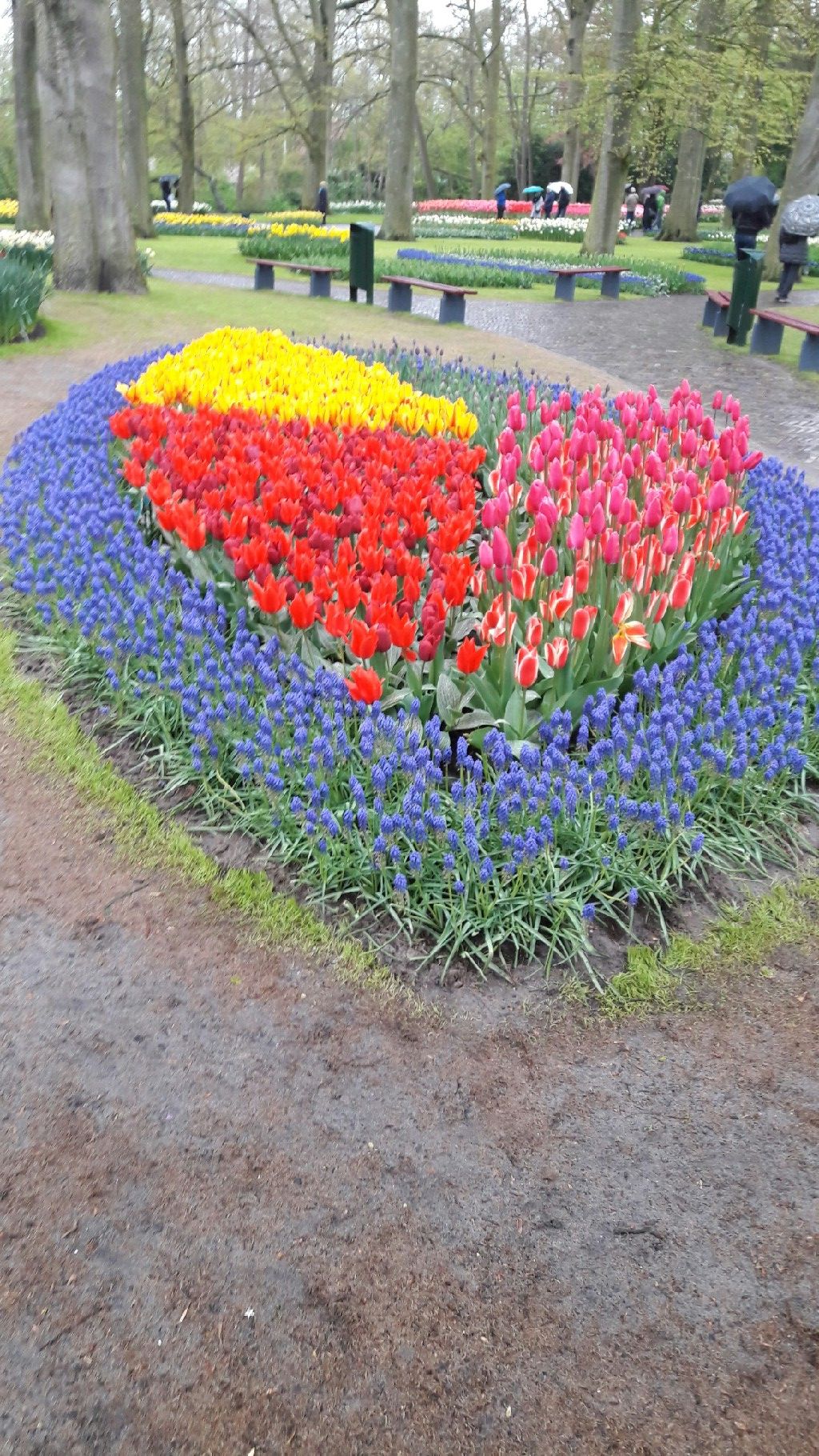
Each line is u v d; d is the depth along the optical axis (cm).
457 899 360
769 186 2041
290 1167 275
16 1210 260
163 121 4684
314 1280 247
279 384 834
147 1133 283
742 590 545
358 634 368
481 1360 232
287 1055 310
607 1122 292
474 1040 318
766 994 341
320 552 481
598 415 557
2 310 1233
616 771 393
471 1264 252
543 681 445
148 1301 240
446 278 2102
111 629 485
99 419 803
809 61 3048
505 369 1274
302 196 5719
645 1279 250
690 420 588
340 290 1984
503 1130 288
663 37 2409
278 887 377
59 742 459
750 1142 287
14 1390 221
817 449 1020
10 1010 321
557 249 3023
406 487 546
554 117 3066
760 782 421
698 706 449
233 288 1888
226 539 505
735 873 396
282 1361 230
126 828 405
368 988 335
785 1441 217
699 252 2850
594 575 459
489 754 391
